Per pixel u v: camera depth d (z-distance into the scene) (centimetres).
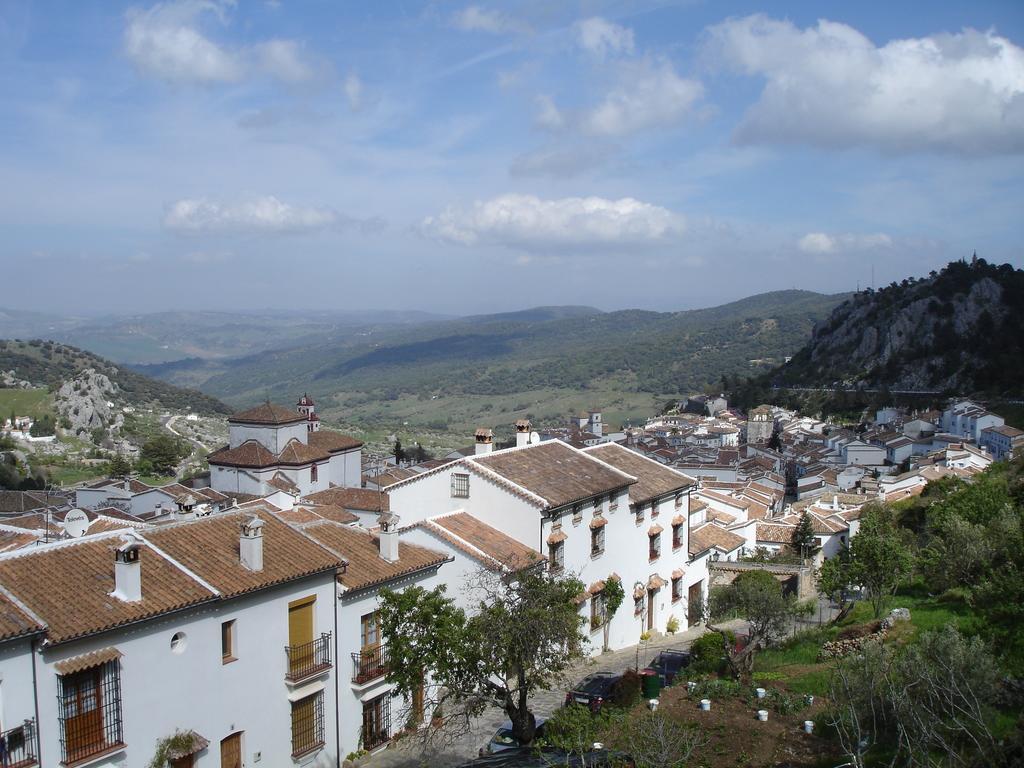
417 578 3622
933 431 16200
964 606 4044
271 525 3325
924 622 3847
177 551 2944
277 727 3002
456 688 2933
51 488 10931
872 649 2797
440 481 4519
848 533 8350
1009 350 19738
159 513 6831
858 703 2541
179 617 2662
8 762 2231
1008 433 13200
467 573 3822
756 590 3966
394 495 4675
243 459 8012
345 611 3275
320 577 3162
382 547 3553
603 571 4772
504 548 4044
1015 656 3103
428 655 2834
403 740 3394
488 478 4347
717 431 18525
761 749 2828
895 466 13612
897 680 2562
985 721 2345
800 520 8581
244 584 2859
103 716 2459
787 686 3434
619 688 3469
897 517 7488
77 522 3916
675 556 5656
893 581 4306
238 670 2864
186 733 2683
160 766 2578
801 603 5419
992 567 4031
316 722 3141
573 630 3061
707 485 10875
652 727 2592
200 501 7225
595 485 4703
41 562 2619
